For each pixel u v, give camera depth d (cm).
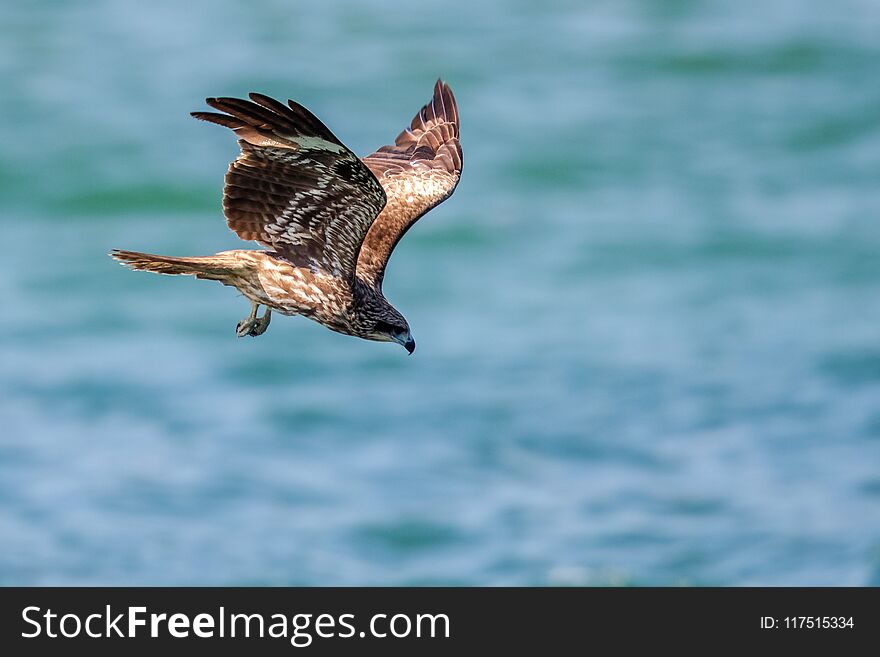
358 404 2500
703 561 1967
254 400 2525
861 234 3139
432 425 2414
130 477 2239
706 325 2805
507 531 2058
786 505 2105
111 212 3291
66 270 3066
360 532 2066
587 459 2283
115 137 3509
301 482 2233
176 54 3931
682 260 3100
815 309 2855
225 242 3194
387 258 1138
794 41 4066
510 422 2416
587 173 3456
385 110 3556
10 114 3597
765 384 2525
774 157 3541
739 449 2291
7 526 2091
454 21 4188
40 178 3378
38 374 2614
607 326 2827
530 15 4266
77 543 2041
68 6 4281
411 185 1184
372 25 4144
